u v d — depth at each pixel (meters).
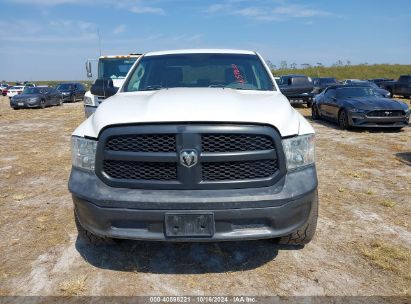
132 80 4.22
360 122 10.23
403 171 6.09
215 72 4.16
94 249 3.45
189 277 3.00
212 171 2.65
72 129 11.98
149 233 2.68
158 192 2.65
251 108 2.83
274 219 2.66
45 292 2.80
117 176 2.74
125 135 2.66
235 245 3.51
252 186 2.67
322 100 12.59
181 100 2.93
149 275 3.03
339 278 2.94
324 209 4.37
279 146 2.68
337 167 6.34
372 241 3.54
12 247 3.51
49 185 5.51
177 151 2.61
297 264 3.16
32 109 21.64
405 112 10.15
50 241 3.62
